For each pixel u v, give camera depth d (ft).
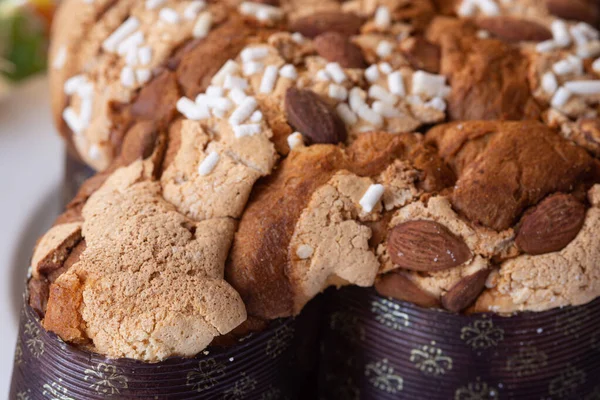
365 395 1.26
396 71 1.27
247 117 1.22
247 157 1.20
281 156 1.21
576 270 1.19
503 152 1.21
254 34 1.31
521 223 1.19
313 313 1.25
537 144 1.21
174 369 1.14
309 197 1.18
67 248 1.19
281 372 1.22
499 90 1.27
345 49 1.28
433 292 1.20
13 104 1.89
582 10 1.37
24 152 1.79
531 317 1.20
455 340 1.20
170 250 1.15
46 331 1.15
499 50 1.30
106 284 1.13
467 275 1.19
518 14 1.36
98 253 1.15
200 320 1.13
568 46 1.33
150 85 1.30
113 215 1.18
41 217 1.69
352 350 1.26
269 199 1.19
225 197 1.19
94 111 1.33
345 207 1.18
